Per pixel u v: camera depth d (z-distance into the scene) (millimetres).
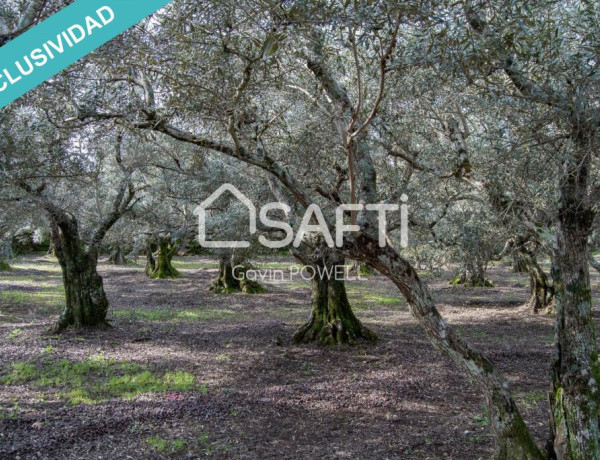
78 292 11273
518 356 9383
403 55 3449
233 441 5434
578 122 2783
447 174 6230
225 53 3510
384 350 9867
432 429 5785
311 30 3125
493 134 3832
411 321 13258
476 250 8258
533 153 3383
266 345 10305
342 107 4582
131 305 16016
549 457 3900
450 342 3904
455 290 19469
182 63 3738
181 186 11930
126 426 5793
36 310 14617
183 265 30031
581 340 3627
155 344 10320
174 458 4973
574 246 3604
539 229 4102
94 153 8172
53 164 5668
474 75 3023
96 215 12539
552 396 3807
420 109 6184
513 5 2807
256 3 2871
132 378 7820
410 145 7262
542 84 3162
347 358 9320
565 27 3457
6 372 7980
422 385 7570
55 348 9602
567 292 3656
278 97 6309
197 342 10586
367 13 2664
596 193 3477
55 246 11297
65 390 7156
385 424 5988
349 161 3664
